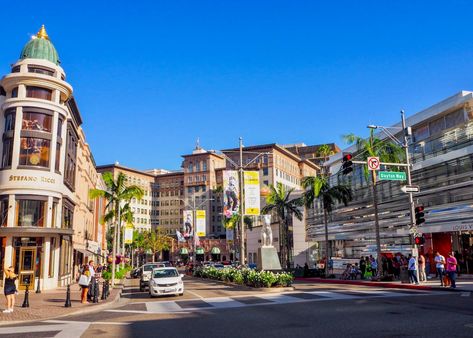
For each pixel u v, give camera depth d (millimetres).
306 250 63938
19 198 30062
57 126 32438
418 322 11914
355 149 49969
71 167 37906
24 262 30219
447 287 22641
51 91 32594
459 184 32438
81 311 18250
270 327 11977
